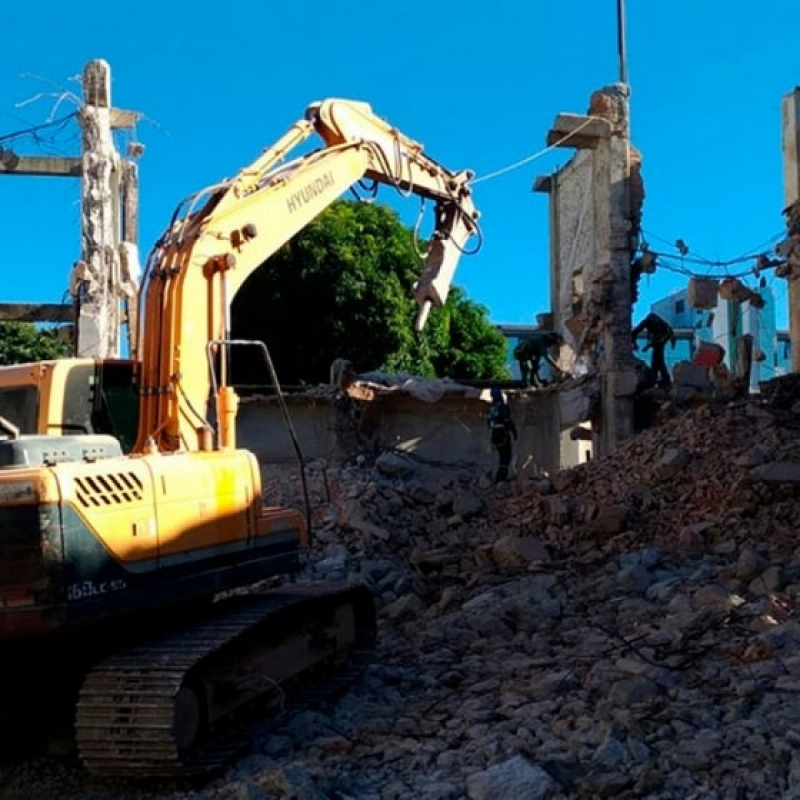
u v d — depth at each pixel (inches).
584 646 363.6
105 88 776.3
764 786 228.1
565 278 1035.3
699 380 833.5
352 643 362.0
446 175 491.2
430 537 571.2
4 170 828.0
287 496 687.7
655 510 528.1
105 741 248.2
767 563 416.8
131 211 836.0
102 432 323.0
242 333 1212.5
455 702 319.0
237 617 289.9
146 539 267.9
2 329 1196.5
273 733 290.5
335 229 1195.3
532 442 941.8
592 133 845.2
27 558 238.7
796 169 767.1
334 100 438.6
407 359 1239.5
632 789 230.5
